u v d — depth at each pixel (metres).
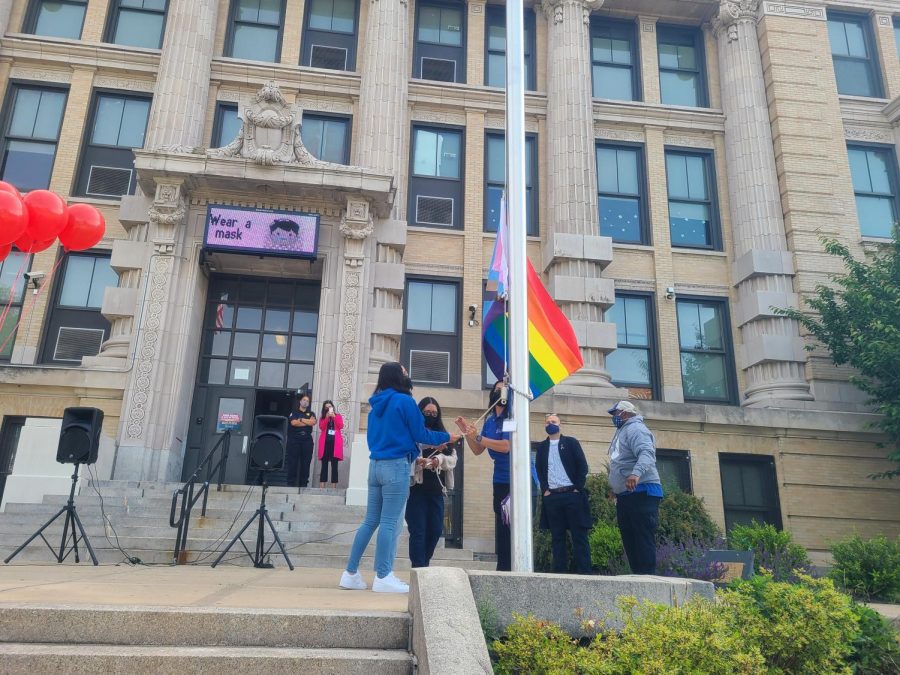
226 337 15.80
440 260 16.69
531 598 4.41
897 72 18.98
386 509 5.85
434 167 17.56
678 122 18.39
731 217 17.84
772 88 18.06
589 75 17.94
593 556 10.74
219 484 11.98
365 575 8.00
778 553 10.51
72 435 8.60
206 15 16.84
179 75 16.09
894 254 14.94
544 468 7.92
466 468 14.71
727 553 8.60
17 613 3.96
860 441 15.49
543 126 18.00
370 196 15.09
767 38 18.38
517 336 6.35
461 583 4.18
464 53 18.62
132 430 13.47
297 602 4.79
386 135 16.48
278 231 14.75
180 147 14.52
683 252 17.50
